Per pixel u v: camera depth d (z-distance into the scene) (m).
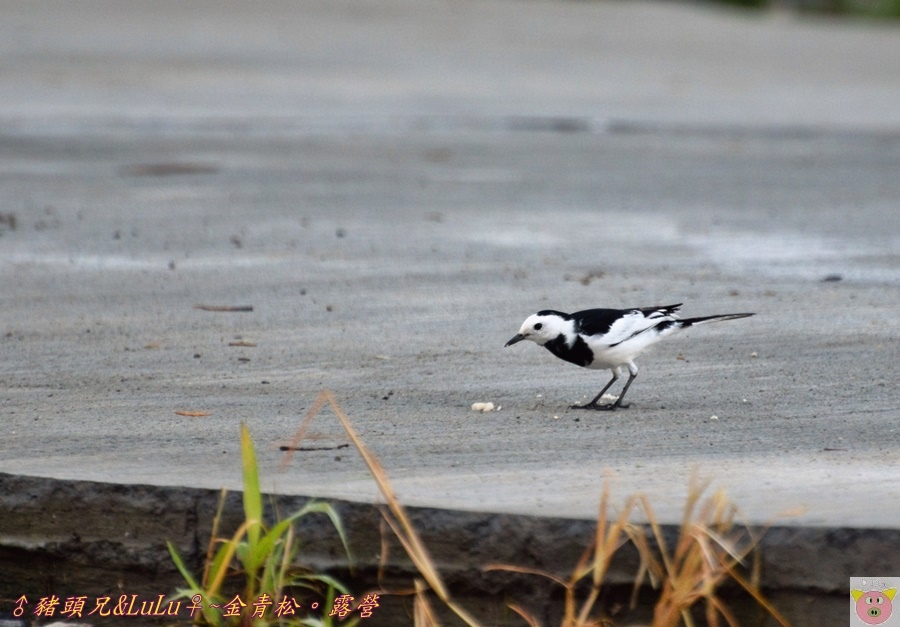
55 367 11.78
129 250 18.09
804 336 12.95
